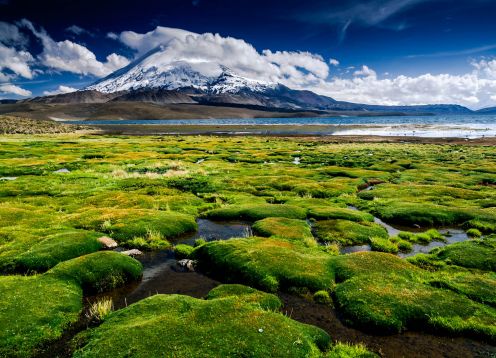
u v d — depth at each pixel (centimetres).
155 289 1919
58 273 1900
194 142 12462
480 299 1741
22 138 13575
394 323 1538
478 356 1387
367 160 7644
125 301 1781
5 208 3294
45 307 1573
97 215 3142
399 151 9325
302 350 1302
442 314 1593
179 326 1396
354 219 3284
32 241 2472
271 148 10462
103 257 2094
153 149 9619
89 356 1241
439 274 2067
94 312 1612
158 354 1232
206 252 2320
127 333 1351
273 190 4606
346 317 1627
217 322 1432
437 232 2970
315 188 4581
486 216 3278
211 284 1978
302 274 1961
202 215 3434
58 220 3033
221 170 6088
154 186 4584
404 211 3441
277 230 2841
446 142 12588
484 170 6116
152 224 2895
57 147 9831
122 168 6147
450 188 4547
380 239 2697
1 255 2217
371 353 1358
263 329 1392
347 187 4741
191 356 1221
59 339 1430
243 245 2359
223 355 1234
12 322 1441
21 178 5038
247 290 1806
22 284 1769
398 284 1844
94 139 14038
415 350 1416
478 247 2444
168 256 2403
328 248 2512
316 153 9012
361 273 1966
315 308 1712
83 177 5147
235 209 3481
